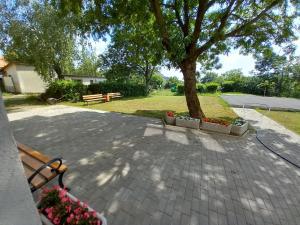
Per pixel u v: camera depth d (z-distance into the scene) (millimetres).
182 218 2363
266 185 3162
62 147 4641
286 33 6156
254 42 6695
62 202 1902
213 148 4770
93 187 2963
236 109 11242
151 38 7168
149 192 2863
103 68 23922
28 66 20125
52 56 12883
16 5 11703
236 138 5559
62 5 5496
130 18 6625
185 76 6922
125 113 9172
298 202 2750
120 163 3812
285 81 30781
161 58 7254
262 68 34188
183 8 6957
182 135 5746
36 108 10445
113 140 5203
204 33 6617
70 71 16281
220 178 3334
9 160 966
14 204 1002
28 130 6043
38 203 1956
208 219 2361
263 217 2434
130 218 2336
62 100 13727
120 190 2896
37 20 11891
